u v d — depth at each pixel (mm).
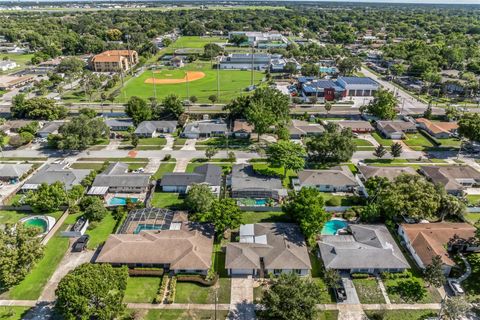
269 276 83500
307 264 83188
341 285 80188
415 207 95938
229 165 134500
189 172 125562
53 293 78188
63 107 180250
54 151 145250
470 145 151875
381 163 136500
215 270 85125
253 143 153625
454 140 157125
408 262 88062
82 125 141875
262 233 93000
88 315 65562
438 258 79938
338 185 116875
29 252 78000
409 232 93312
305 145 149875
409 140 157875
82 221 100375
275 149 120750
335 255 84938
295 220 98250
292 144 123125
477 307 73000
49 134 149250
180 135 160875
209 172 122125
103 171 124188
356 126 164500
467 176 121875
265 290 76938
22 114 176250
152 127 161625
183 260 83125
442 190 102562
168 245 86438
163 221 98625
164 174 120875
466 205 107438
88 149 147375
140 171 129375
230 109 173500
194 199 101812
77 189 111875
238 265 82812
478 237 86125
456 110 184625
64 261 87125
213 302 76812
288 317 64750
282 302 66562
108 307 66750
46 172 120188
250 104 156625
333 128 152750
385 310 74938
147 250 85312
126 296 77812
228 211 92250
